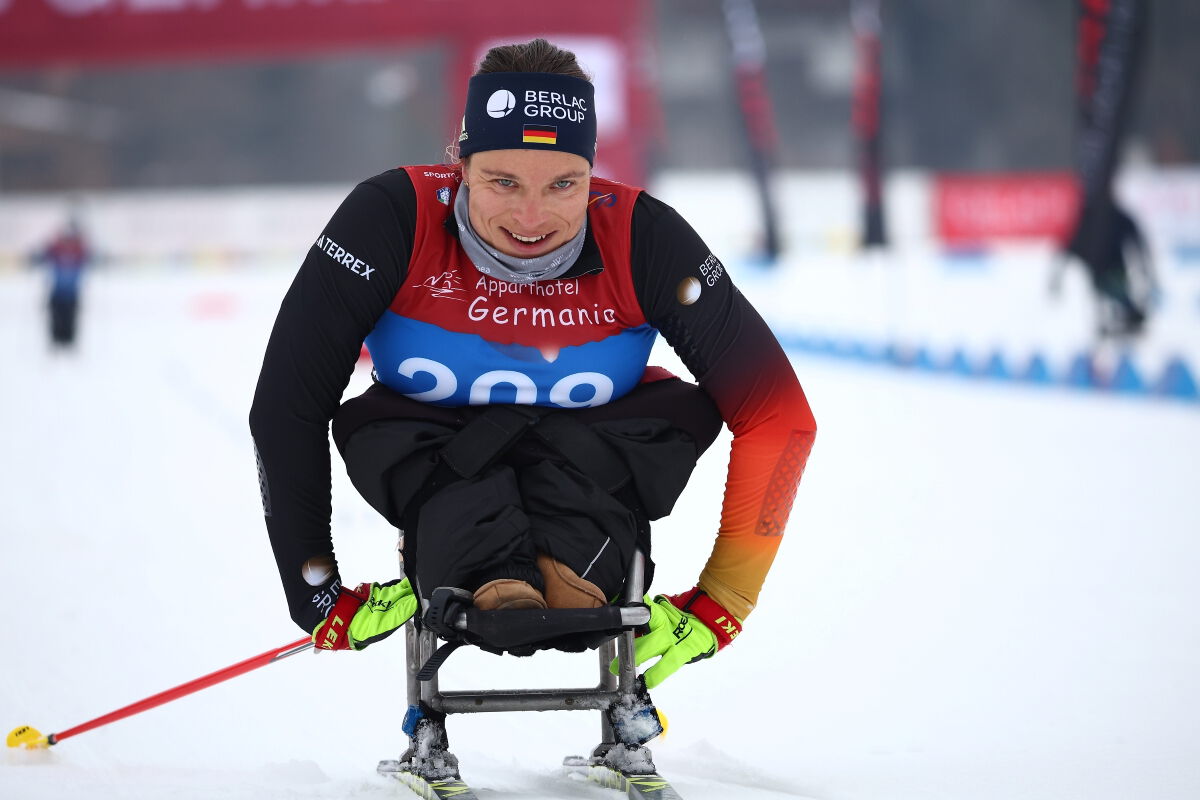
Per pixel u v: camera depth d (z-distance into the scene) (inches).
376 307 297.7
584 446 299.6
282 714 442.3
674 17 4517.7
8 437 1326.3
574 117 285.6
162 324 2864.2
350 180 5182.1
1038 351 1958.7
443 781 295.1
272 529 302.5
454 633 277.1
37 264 2255.2
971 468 1033.5
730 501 315.9
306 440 296.8
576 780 327.9
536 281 300.2
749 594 318.7
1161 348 1903.3
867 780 343.6
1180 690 439.2
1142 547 717.3
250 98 5123.0
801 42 4559.5
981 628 544.4
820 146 4608.8
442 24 3235.7
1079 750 372.8
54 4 3299.7
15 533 817.5
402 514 302.5
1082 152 1978.3
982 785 336.2
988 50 4507.9
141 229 3558.1
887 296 2674.7
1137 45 1934.1
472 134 286.4
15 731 383.2
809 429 313.9
